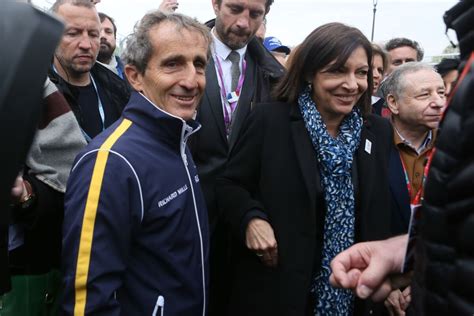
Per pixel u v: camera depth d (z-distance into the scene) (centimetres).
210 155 240
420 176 221
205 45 160
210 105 242
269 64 260
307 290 179
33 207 170
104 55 400
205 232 165
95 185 136
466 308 64
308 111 188
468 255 64
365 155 191
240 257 201
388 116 289
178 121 153
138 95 155
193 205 158
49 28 61
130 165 140
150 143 149
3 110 57
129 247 141
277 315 184
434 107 218
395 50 448
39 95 61
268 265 184
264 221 185
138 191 140
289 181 185
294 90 194
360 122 193
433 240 71
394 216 216
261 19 252
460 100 65
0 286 75
